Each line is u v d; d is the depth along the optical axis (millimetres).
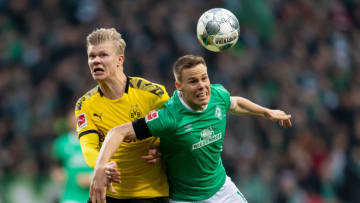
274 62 45688
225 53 44062
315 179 38562
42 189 32469
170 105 14148
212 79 42062
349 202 39125
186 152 14312
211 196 14914
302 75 46062
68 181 22781
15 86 40156
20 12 44688
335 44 50875
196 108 14148
